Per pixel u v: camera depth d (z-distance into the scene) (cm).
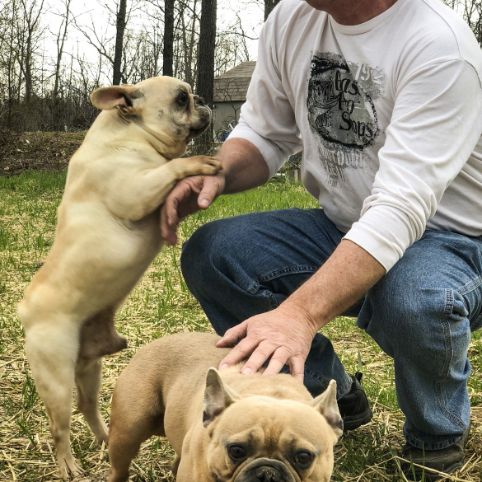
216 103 1280
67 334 122
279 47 125
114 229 124
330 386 82
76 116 1030
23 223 363
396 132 105
